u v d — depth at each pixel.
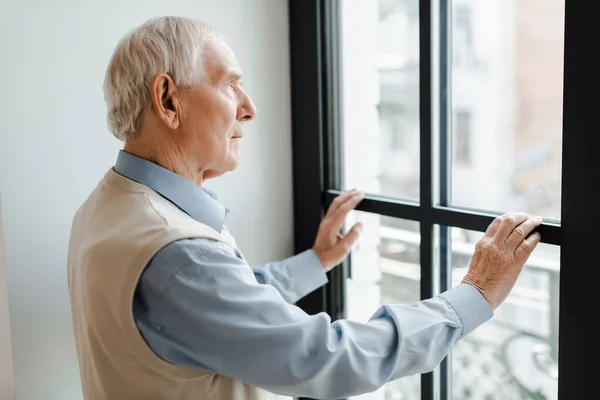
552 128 0.96
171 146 0.93
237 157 0.99
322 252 1.26
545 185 0.98
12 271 1.14
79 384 1.23
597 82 0.85
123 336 0.86
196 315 0.82
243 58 1.32
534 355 1.05
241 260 0.87
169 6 1.24
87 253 0.88
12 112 1.11
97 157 1.20
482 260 0.95
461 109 1.10
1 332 1.16
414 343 0.89
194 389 0.88
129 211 0.88
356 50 1.29
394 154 1.24
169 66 0.88
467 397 1.18
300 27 1.33
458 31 1.09
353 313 1.39
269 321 0.84
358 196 1.25
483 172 1.08
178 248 0.82
